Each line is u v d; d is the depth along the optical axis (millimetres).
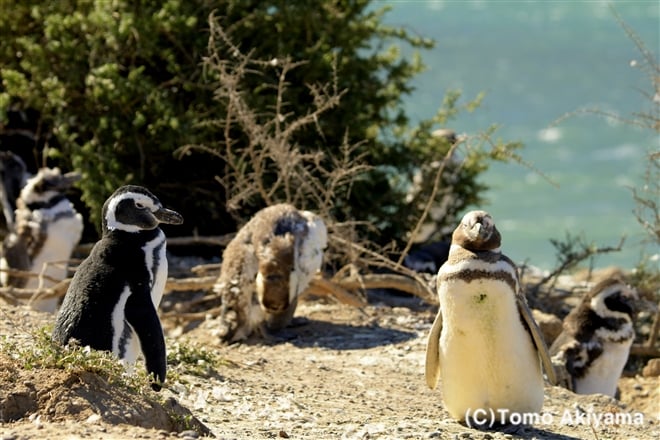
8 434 11922
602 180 80062
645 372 26500
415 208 32750
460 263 15844
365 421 16812
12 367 13172
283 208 24672
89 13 32000
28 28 33219
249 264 23891
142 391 13508
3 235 32125
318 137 31984
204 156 32500
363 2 33688
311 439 14883
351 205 32125
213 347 22688
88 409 12742
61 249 27594
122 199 15453
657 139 39875
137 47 31094
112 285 14961
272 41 31969
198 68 31344
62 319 14867
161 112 30641
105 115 31609
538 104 119375
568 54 167125
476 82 138875
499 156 33219
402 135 34406
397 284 27406
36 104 31844
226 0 31328
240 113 27172
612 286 24125
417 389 20047
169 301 28953
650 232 29750
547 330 25672
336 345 23703
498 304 15836
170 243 30078
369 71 33438
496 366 16156
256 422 16031
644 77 38062
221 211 32938
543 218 69375
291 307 24422
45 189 27531
